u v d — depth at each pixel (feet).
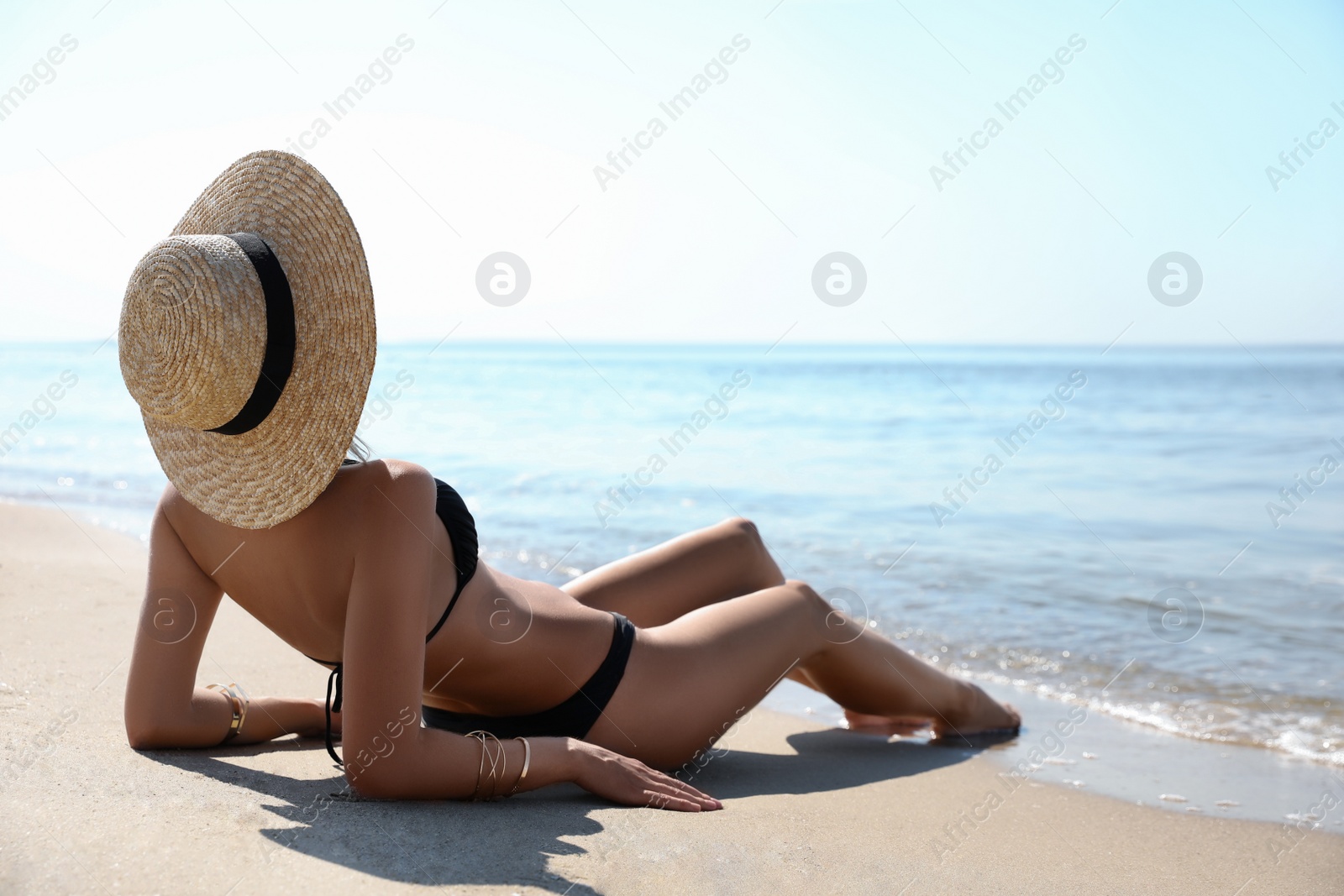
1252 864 8.02
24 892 5.13
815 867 6.98
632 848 6.78
